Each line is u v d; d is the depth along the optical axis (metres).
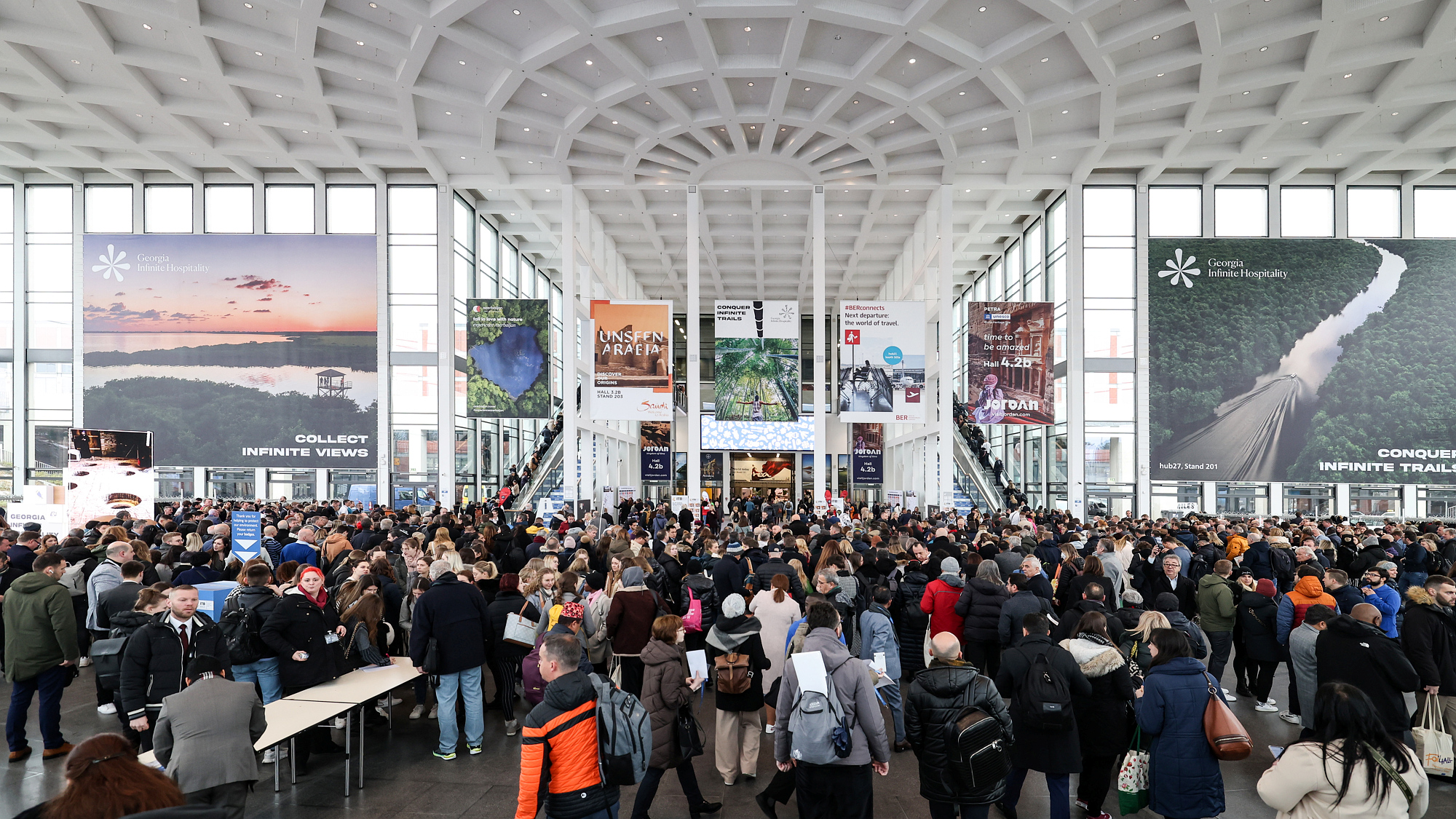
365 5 17.86
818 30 18.66
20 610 6.45
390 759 6.67
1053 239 29.50
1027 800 5.98
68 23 18.86
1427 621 5.84
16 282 28.48
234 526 10.72
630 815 5.58
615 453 40.03
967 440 31.38
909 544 10.67
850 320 23.09
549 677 4.02
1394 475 25.91
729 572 9.57
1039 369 23.28
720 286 43.75
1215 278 26.75
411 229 28.17
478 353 23.80
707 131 23.31
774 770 6.58
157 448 26.72
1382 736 3.14
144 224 28.47
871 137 24.05
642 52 19.69
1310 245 26.50
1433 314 26.05
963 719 4.34
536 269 39.00
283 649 6.23
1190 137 23.42
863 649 6.83
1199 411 26.69
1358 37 19.16
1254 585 8.48
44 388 28.48
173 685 5.54
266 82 21.11
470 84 21.47
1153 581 9.92
